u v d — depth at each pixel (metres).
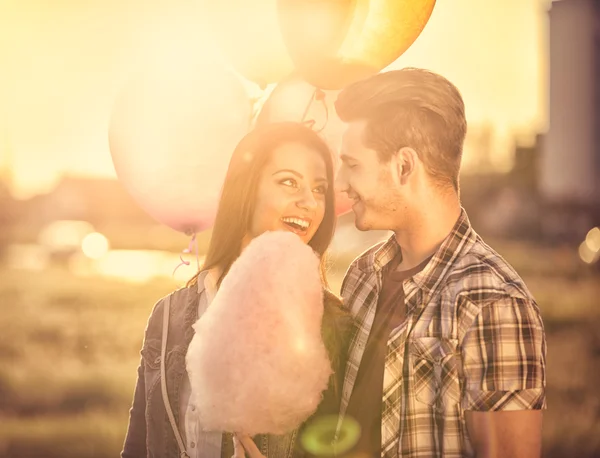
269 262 2.01
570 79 45.38
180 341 2.43
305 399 1.98
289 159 2.42
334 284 12.34
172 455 2.37
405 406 2.14
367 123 2.24
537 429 2.01
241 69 2.87
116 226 51.44
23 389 8.56
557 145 45.69
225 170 2.88
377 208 2.25
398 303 2.28
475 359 2.05
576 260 24.83
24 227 43.47
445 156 2.21
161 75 2.91
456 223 2.23
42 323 13.30
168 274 23.00
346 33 2.61
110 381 9.09
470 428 2.05
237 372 1.96
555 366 9.62
